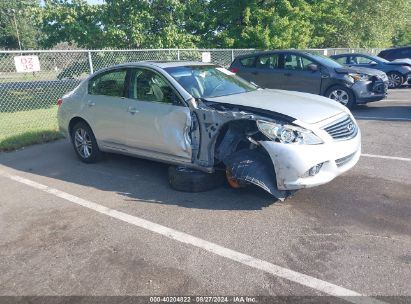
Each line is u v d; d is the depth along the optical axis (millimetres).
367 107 10195
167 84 4707
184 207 4227
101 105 5488
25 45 58281
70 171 5723
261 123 3867
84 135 6031
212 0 16953
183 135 4465
